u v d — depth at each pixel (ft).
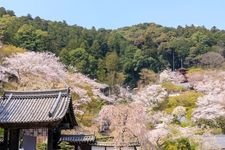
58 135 49.90
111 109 85.25
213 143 93.15
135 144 79.41
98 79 219.82
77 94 141.08
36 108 50.49
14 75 126.93
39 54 157.89
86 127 124.47
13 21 227.20
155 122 120.67
